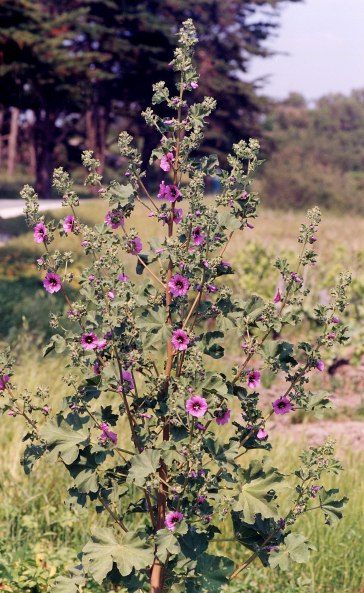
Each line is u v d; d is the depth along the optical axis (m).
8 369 4.26
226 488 4.08
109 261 4.15
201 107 4.11
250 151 4.10
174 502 4.20
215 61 64.00
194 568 4.21
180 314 4.24
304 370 4.25
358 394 11.64
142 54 58.06
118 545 3.94
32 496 6.38
